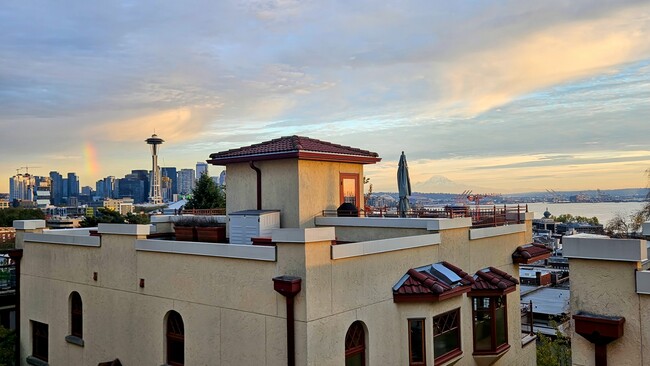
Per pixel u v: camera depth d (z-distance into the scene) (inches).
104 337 534.9
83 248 564.7
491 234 594.6
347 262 406.9
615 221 1508.4
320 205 618.2
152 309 487.8
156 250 482.9
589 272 285.9
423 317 454.0
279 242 387.5
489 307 545.0
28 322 633.6
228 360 424.8
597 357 279.0
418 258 486.6
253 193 635.5
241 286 417.1
